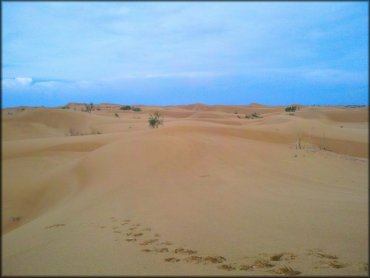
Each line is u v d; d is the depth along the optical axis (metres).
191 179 16.25
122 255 6.46
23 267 5.68
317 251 6.75
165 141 25.67
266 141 32.19
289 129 37.47
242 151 24.22
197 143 26.23
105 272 5.50
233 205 11.23
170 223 9.06
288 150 25.88
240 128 36.66
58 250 6.78
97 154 21.73
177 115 99.25
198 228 8.56
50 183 14.65
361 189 14.64
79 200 12.96
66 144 29.81
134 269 5.67
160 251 6.73
